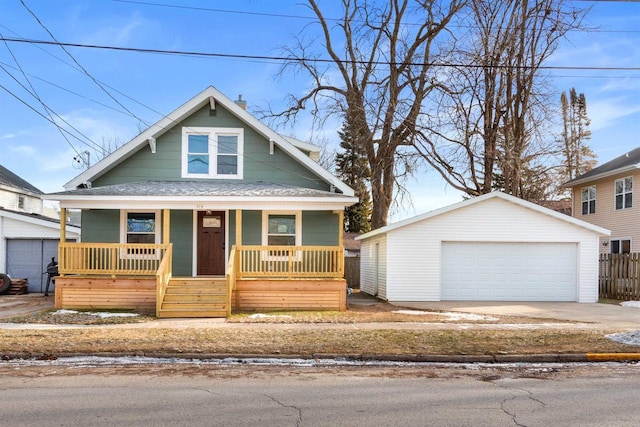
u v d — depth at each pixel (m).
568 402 6.73
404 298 19.44
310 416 6.05
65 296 16.03
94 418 5.92
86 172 17.95
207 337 11.06
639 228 25.73
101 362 9.28
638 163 24.91
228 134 19.12
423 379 8.16
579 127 53.56
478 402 6.72
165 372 8.57
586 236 19.86
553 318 14.94
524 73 26.73
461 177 28.70
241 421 5.84
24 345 10.05
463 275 19.72
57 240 23.31
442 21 27.75
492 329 12.50
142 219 18.33
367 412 6.23
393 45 28.45
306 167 19.08
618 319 14.79
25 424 5.69
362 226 46.16
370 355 9.64
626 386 7.70
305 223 18.62
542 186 35.03
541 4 25.86
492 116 28.25
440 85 27.12
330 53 29.94
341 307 16.44
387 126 27.77
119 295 16.08
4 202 32.06
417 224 19.59
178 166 18.89
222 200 16.36
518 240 19.70
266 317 14.50
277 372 8.65
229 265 15.41
